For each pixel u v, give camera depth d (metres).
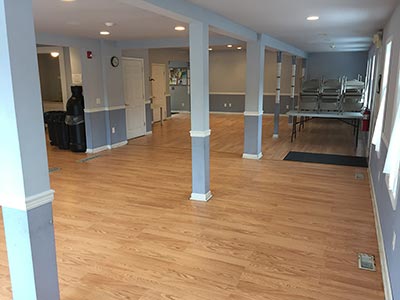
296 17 4.28
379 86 4.98
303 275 2.60
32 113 1.80
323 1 3.42
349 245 3.05
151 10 3.07
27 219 1.86
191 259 2.85
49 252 2.01
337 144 7.61
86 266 2.75
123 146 7.44
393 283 2.23
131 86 8.09
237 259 2.84
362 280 2.54
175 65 14.10
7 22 1.63
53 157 6.46
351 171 5.44
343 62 11.09
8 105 1.72
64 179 5.09
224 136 8.66
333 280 2.54
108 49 6.83
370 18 4.32
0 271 2.67
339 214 3.73
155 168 5.68
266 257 2.87
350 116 7.42
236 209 3.90
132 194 4.43
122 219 3.66
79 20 4.35
